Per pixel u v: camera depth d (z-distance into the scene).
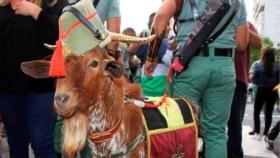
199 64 3.70
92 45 2.62
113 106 2.75
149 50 3.91
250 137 8.96
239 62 5.26
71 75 2.51
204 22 3.69
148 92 4.89
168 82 3.73
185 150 3.23
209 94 3.75
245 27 4.01
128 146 2.86
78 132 2.57
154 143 3.01
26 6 3.47
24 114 3.78
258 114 9.16
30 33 3.57
